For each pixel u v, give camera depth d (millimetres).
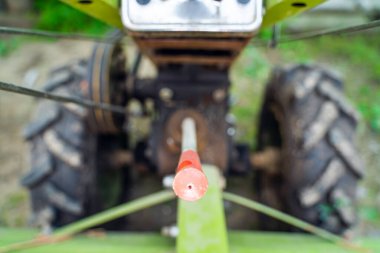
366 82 4301
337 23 4609
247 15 1330
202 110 2412
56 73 2635
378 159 3592
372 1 4582
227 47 1795
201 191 1002
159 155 2432
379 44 4695
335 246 1839
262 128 3107
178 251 1338
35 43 4758
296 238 1944
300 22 4582
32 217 2373
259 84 4258
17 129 3824
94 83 2260
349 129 2406
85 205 2443
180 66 2289
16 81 4312
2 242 1728
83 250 1693
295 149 2404
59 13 4785
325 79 2533
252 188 3287
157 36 1567
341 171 2334
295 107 2436
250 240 1858
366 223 3141
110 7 1509
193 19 1335
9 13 4879
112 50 2340
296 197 2391
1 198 3293
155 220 3137
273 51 4586
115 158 2746
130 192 3223
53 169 2338
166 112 2434
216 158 2387
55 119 2391
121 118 2621
